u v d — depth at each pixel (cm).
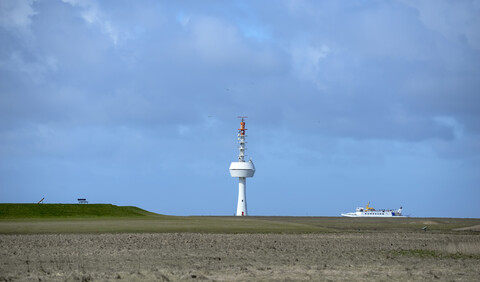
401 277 3872
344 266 4500
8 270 4109
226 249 6022
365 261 4925
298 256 5331
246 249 6044
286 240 7506
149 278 3712
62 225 9094
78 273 3938
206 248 6116
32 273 3941
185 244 6556
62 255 5191
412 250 6141
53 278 3700
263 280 3678
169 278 3719
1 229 8306
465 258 5294
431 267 4500
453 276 3947
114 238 7262
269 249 6084
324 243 7100
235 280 3669
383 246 6700
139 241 6862
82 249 5778
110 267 4312
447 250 6119
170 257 5103
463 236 9088
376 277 3859
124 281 3597
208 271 4103
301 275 3925
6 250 5625
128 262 4669
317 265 4550
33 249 5747
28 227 8625
